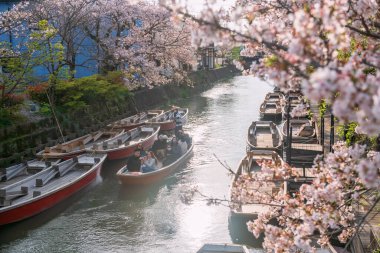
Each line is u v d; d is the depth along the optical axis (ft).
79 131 80.28
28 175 56.49
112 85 92.43
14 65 67.00
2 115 64.95
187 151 67.51
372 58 12.51
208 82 180.96
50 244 42.75
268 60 10.89
